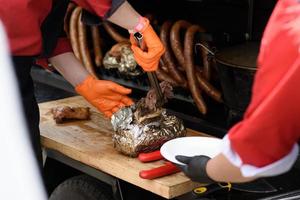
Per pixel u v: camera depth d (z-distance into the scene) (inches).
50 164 78.0
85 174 75.5
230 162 38.4
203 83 84.8
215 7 96.0
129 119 65.4
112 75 98.6
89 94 72.7
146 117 64.8
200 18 98.9
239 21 93.0
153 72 65.2
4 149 16.2
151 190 59.1
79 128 76.3
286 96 33.1
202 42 86.4
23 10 59.9
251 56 72.1
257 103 35.4
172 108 87.7
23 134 16.7
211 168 42.1
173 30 87.1
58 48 73.5
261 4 89.4
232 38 87.2
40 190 16.8
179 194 58.1
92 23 64.7
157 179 58.8
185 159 52.6
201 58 90.9
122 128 65.6
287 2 34.6
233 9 93.4
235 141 36.1
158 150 65.6
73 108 78.8
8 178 16.1
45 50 68.8
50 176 79.0
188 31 85.4
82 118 79.0
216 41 86.4
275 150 35.4
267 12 88.7
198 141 62.1
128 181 61.9
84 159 67.4
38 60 75.5
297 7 33.8
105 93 71.6
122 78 96.2
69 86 103.5
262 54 35.6
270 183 63.2
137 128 64.4
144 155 63.6
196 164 48.1
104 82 71.9
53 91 111.3
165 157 57.2
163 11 103.2
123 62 90.4
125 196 67.0
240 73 67.5
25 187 16.3
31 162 16.9
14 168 16.3
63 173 80.0
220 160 40.2
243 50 76.2
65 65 73.9
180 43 87.2
